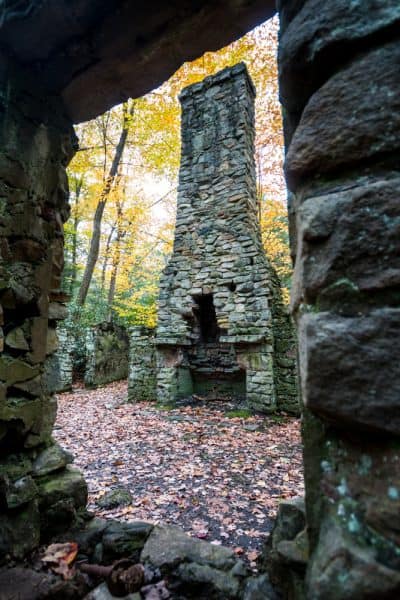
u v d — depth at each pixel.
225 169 6.41
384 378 0.64
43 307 1.75
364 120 0.74
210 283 6.16
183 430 4.55
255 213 6.64
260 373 5.52
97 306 13.23
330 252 0.74
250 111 6.78
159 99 8.14
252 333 5.62
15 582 1.27
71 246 12.87
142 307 10.92
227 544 1.99
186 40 1.47
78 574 1.37
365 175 0.74
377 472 0.66
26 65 1.64
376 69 0.74
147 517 2.31
